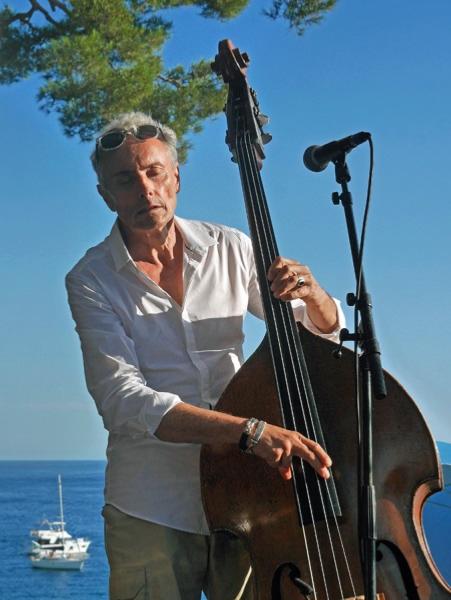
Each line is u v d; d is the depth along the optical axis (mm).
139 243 3352
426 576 2752
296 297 3117
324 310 3229
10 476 132000
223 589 3195
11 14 8250
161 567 3139
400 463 2902
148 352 3277
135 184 3207
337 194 3045
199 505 3189
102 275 3324
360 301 2887
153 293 3311
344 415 3014
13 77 8266
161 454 3189
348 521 2912
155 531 3158
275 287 3107
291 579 2914
